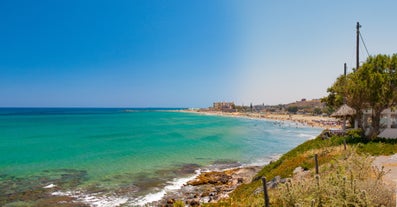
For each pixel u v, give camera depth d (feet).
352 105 100.89
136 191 74.64
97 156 123.44
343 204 27.25
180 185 81.61
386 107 92.43
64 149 142.10
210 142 181.16
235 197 58.23
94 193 71.67
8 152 130.21
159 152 137.28
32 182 80.02
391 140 87.92
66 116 540.11
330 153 71.31
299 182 34.63
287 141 201.77
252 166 105.09
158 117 579.89
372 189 28.78
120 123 360.48
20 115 558.15
